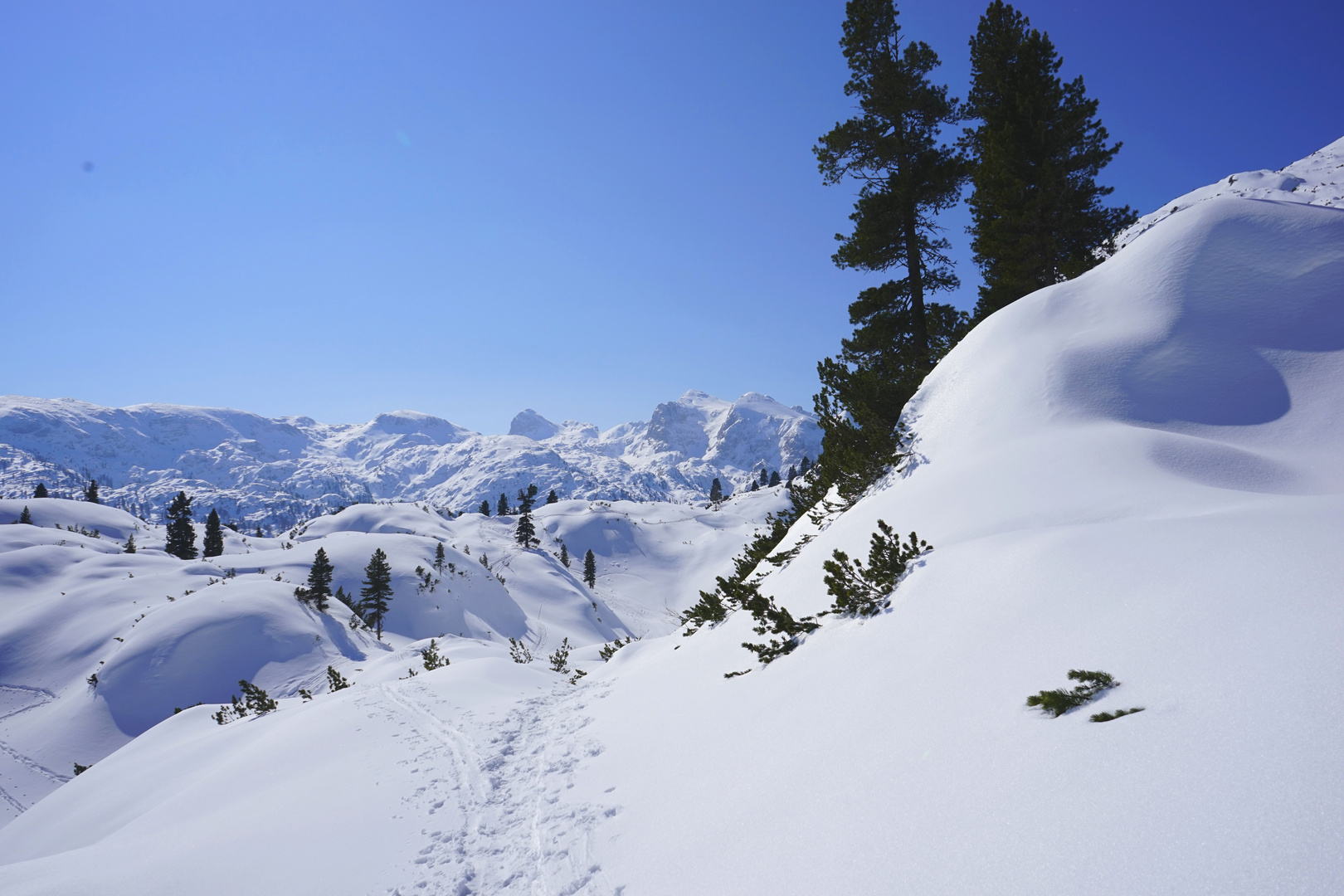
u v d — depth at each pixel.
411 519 143.75
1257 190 44.56
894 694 4.73
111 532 113.25
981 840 2.78
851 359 19.66
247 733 14.65
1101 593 4.28
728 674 7.80
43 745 35.03
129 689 38.81
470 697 13.20
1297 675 2.67
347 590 69.88
